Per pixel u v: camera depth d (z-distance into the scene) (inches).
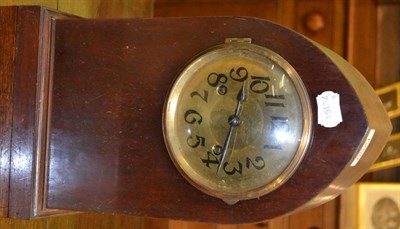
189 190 20.5
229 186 19.7
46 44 21.9
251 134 19.7
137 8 31.8
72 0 26.8
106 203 21.4
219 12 45.4
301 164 19.2
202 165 20.1
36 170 21.7
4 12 22.0
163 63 21.0
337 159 18.9
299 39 19.4
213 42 20.5
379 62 43.4
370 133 19.2
